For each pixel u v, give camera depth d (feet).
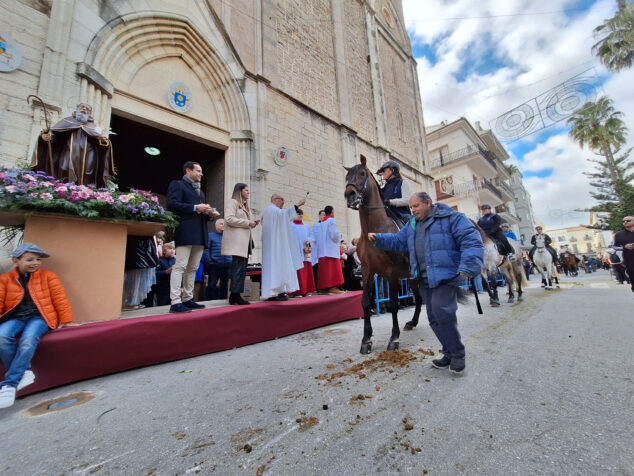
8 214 8.70
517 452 4.14
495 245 19.15
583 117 76.18
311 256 19.83
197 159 28.73
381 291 19.11
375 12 53.62
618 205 73.51
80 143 11.19
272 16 32.19
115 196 10.44
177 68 24.14
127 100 20.56
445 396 6.08
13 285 7.63
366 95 46.16
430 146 81.35
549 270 29.22
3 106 14.83
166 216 10.96
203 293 20.79
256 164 27.02
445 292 7.56
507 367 7.57
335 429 5.03
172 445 4.80
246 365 8.94
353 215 36.88
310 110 34.14
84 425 5.58
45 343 7.41
